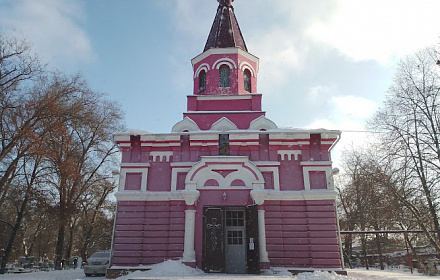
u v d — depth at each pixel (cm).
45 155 2284
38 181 2520
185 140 1870
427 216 2144
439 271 2472
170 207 1736
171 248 1661
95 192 3309
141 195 1750
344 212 4134
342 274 1566
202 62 2336
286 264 1623
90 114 2683
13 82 2280
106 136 3098
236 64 2267
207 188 1720
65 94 2473
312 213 1695
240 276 1404
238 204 1695
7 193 2567
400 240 3656
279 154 1830
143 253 1670
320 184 1761
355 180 3409
